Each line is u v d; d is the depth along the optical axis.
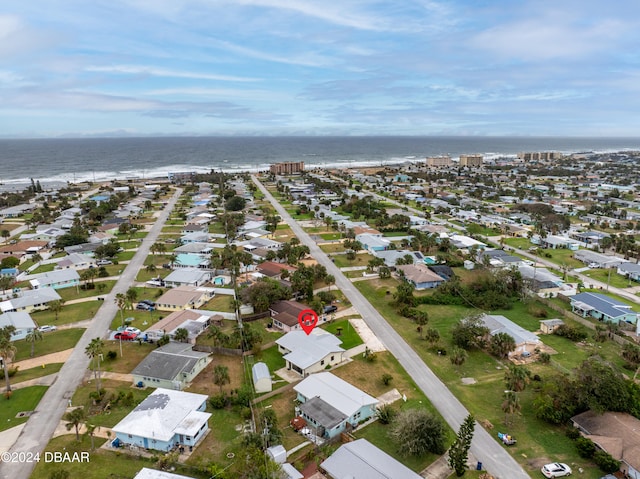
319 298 114.81
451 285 121.44
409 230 189.62
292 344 88.56
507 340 87.25
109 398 73.00
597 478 56.91
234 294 120.12
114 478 55.53
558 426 67.75
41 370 81.69
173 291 115.62
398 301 113.44
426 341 95.75
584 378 70.06
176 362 79.50
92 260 146.50
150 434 60.97
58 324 101.31
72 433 64.44
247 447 58.50
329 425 63.78
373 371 83.06
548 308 114.31
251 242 167.00
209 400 72.44
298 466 57.38
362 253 160.75
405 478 53.41
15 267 137.50
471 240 171.75
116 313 107.50
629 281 134.62
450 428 66.75
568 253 164.50
